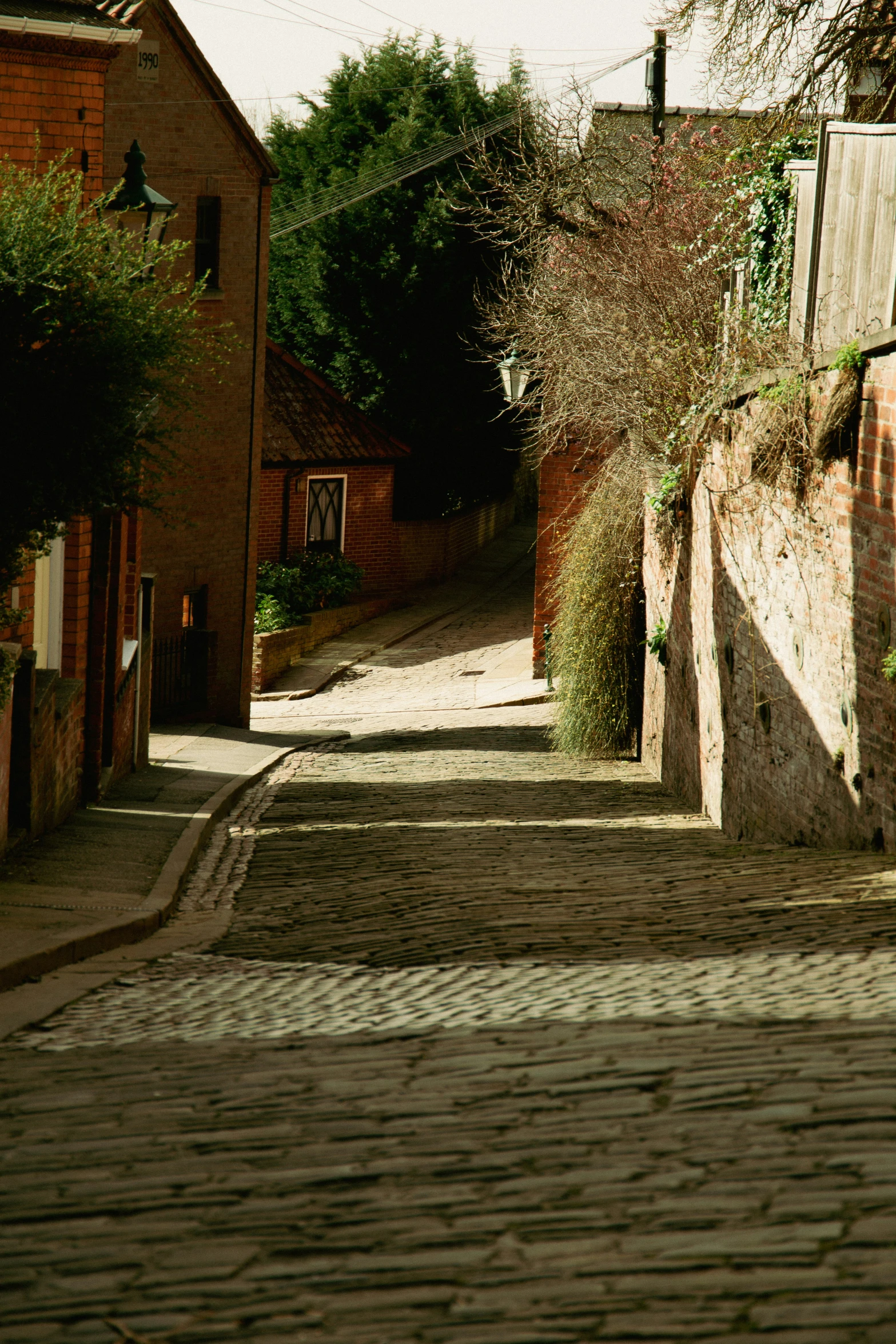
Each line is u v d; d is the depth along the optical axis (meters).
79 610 14.55
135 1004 7.12
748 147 17.34
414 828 13.33
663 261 16.97
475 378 37.47
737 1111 4.36
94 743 15.03
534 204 20.59
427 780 17.44
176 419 10.87
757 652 11.99
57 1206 4.07
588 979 6.63
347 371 37.34
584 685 18.78
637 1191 3.80
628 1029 5.53
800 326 12.58
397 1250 3.55
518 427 38.91
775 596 11.46
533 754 19.75
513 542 46.09
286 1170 4.23
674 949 7.19
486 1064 5.23
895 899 7.77
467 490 40.00
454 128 36.75
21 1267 3.64
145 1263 3.60
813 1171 3.80
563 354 18.50
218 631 26.52
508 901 9.11
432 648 32.25
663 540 16.34
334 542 35.81
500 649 31.47
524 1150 4.22
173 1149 4.53
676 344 15.67
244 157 25.95
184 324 10.33
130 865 11.54
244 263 26.25
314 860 12.14
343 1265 3.48
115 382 9.68
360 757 20.42
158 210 13.74
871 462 9.30
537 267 20.55
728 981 6.25
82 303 9.62
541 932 7.98
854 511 9.61
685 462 14.69
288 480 33.59
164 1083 5.35
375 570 36.66
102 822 13.80
